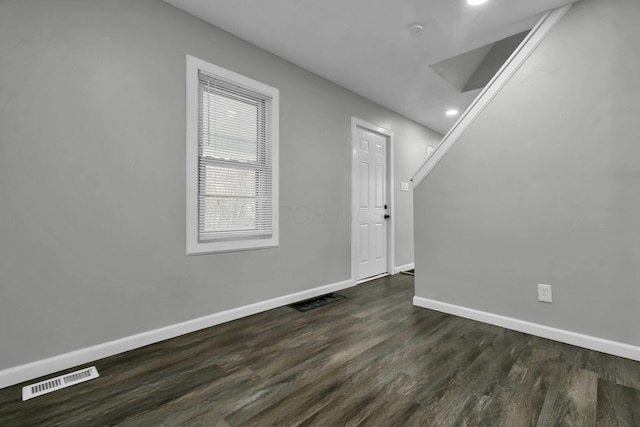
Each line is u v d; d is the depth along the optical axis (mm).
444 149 2596
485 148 2355
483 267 2389
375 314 2582
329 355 1841
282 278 2818
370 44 2574
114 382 1554
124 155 1903
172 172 2107
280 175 2787
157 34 2037
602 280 1873
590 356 1802
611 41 1842
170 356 1832
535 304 2131
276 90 2742
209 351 1899
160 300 2064
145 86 1985
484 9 2104
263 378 1589
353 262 3551
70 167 1715
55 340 1674
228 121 2467
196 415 1299
